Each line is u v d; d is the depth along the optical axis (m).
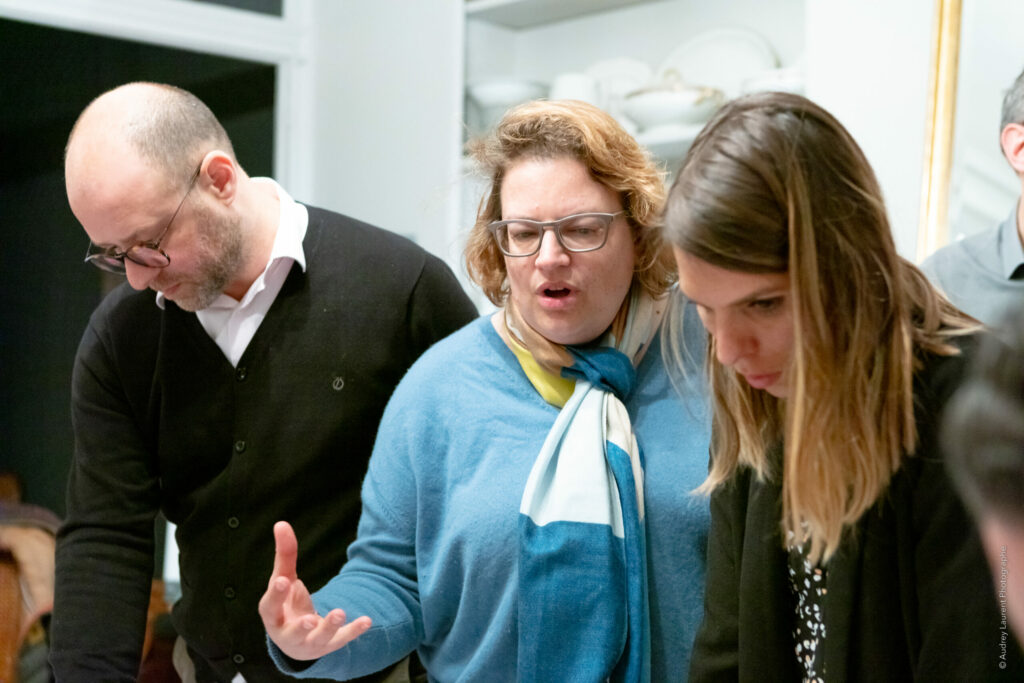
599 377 1.15
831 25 1.83
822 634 0.89
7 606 2.42
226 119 2.96
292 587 1.02
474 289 1.60
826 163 0.76
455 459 1.19
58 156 2.60
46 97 2.57
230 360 1.49
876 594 0.83
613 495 1.12
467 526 1.15
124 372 1.50
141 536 1.51
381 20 2.81
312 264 1.49
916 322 0.82
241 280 1.44
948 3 1.64
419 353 1.52
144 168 1.28
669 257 1.13
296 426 1.46
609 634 1.08
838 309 0.77
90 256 1.37
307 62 3.10
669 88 2.14
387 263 1.52
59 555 1.49
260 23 2.96
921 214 1.68
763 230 0.75
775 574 0.93
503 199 1.13
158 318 1.50
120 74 2.72
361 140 2.91
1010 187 1.54
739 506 0.98
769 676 0.93
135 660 1.45
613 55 2.51
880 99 1.77
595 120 1.10
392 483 1.24
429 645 1.26
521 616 1.09
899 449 0.80
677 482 1.13
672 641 1.12
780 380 0.83
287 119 3.10
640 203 1.11
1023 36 1.55
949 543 0.76
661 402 1.18
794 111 0.77
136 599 1.47
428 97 2.66
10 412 2.55
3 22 2.49
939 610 0.77
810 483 0.78
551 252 1.09
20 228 2.55
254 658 1.50
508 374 1.21
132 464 1.52
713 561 1.02
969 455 0.34
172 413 1.49
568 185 1.09
